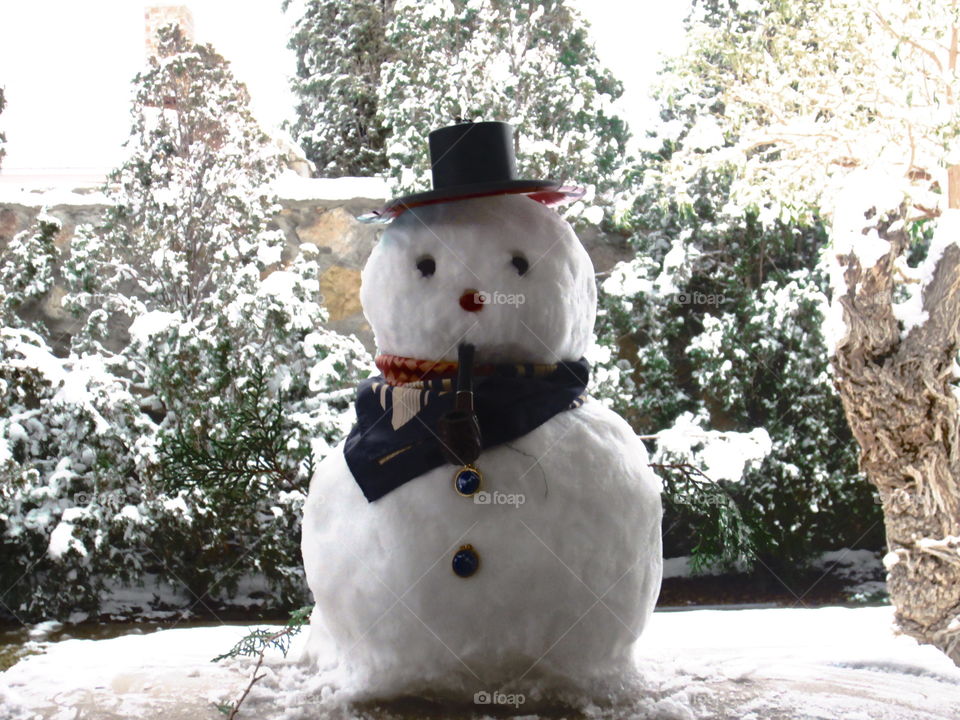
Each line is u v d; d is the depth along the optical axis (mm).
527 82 8289
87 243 7762
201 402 6629
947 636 5328
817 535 7879
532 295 2486
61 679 2881
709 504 3004
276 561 6527
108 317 7719
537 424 2451
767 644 3453
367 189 8727
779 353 8133
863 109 7309
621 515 2451
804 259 8828
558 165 8117
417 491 2387
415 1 8484
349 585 2438
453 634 2354
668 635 3709
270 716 2477
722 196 8438
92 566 6738
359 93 11938
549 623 2367
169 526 6652
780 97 7414
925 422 5352
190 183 7918
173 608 6902
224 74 8234
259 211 7969
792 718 2494
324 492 2576
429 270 2490
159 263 7664
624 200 8234
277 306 7066
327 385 6898
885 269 5195
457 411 2336
